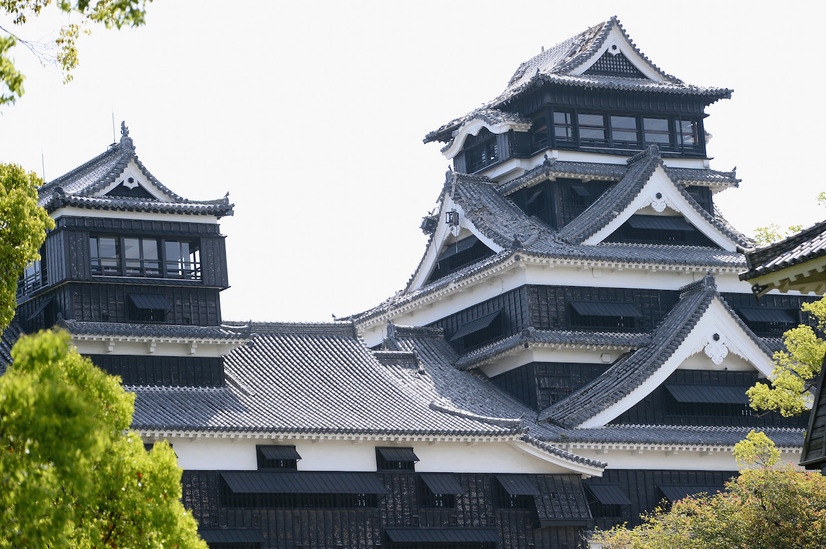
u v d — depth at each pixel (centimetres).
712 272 13275
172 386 10525
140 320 10556
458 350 13438
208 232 10969
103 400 4781
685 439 11938
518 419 10988
